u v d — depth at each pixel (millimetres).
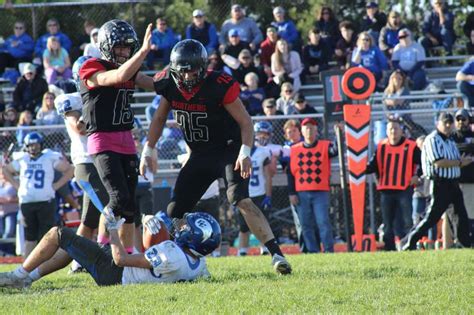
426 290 12594
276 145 31453
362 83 29312
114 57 16000
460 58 42188
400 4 46906
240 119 15781
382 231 30531
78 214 30922
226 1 46125
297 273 16062
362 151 28797
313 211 29047
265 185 29750
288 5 46094
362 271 15969
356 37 41125
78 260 14469
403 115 33500
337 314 10500
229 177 15961
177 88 15711
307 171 28844
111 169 16188
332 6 45875
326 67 41094
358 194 28906
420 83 39562
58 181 27938
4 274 14562
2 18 46312
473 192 28953
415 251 22422
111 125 16359
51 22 41781
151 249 14250
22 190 27547
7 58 43250
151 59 42469
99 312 11172
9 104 39344
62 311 11344
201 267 14883
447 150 26438
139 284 13977
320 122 33562
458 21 46688
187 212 16281
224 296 12305
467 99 33969
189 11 45844
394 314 10461
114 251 14102
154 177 33750
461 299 11648
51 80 39438
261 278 14969
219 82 15578
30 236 27891
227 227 33219
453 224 27188
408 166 28328
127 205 16328
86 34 42500
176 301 11930
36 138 27531
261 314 10672
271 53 39562
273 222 33469
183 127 16078
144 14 45844
